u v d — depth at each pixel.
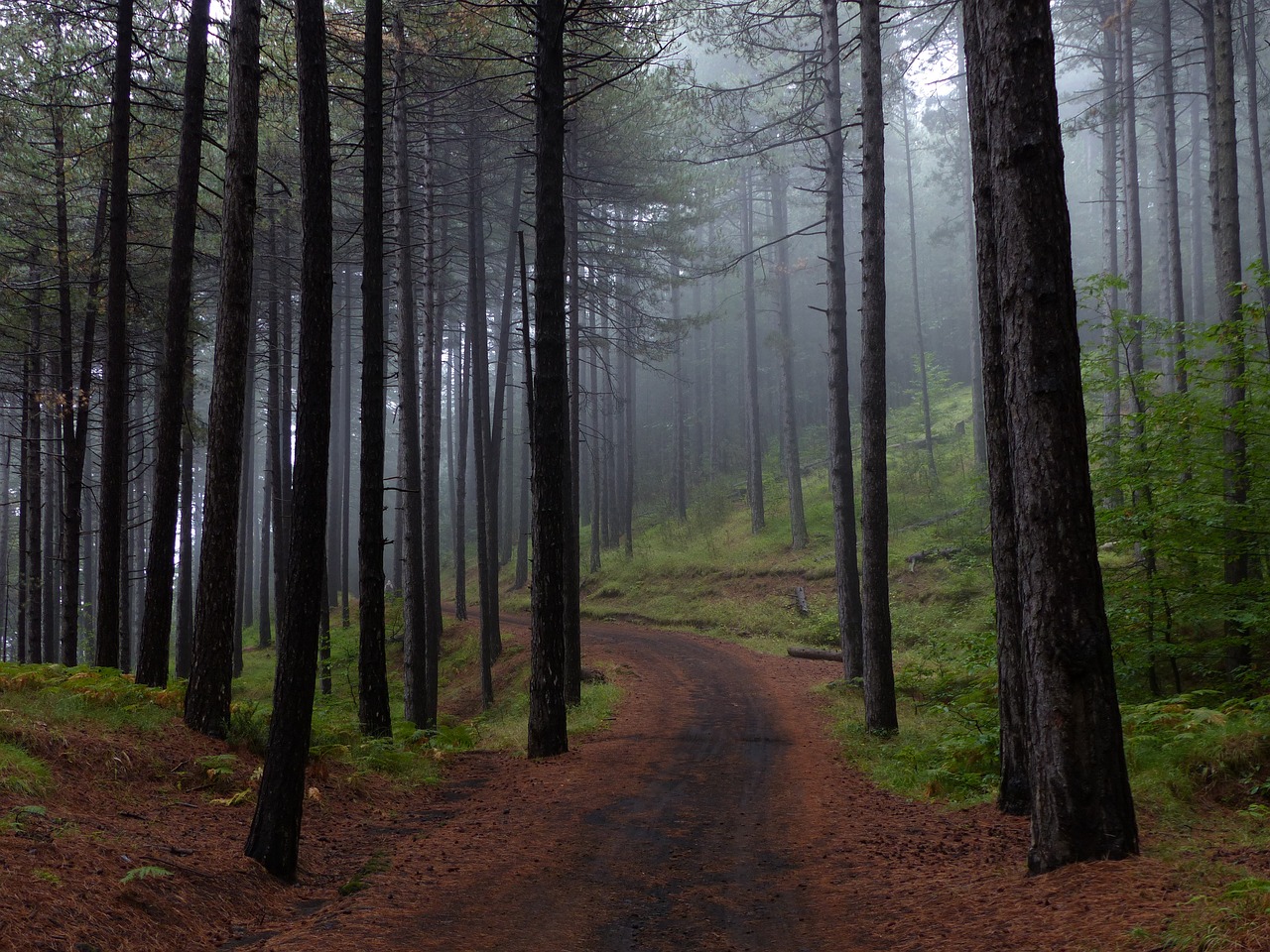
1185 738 8.97
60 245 18.69
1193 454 12.98
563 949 5.54
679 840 8.52
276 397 29.27
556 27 13.70
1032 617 6.34
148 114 18.45
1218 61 16.67
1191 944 4.18
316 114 7.91
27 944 4.39
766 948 5.57
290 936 5.45
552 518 13.79
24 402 22.33
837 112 18.88
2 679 10.07
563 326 13.90
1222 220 16.59
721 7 19.17
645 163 27.19
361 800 9.94
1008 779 8.98
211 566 10.50
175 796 8.25
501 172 29.34
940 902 6.09
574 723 16.83
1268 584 12.10
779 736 15.20
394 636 30.88
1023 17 6.50
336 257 27.69
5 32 16.06
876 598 14.89
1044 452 6.30
